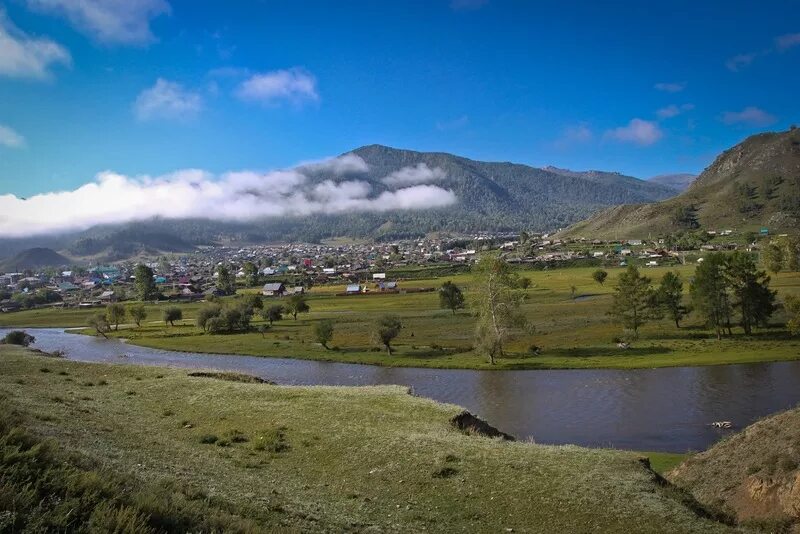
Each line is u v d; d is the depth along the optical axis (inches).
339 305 7450.8
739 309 4254.4
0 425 631.8
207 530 533.0
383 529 725.9
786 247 6624.0
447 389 2950.3
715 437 1980.8
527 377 3196.4
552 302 6279.5
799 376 2849.4
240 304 6166.3
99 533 463.2
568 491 895.7
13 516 438.9
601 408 2444.6
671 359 3412.9
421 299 7578.7
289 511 700.7
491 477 949.2
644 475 1002.1
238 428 1209.4
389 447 1074.7
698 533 797.9
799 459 1163.9
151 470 748.6
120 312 6299.2
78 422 1022.4
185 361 3954.2
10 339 4367.6
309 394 1540.4
